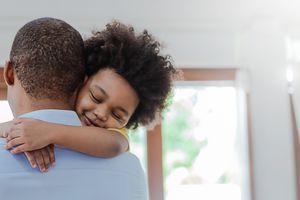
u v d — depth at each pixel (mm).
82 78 784
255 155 2654
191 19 2625
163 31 2707
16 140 686
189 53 2709
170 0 2357
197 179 2746
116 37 906
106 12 2492
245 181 2594
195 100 2764
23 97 720
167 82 939
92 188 709
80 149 720
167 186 2693
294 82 2678
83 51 776
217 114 2773
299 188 2686
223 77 2742
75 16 2520
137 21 2625
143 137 2672
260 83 2707
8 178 661
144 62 901
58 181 688
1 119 2064
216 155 2766
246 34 2732
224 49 2740
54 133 710
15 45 708
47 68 696
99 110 894
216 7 2465
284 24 2752
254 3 2432
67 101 749
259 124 2680
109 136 785
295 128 2729
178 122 2750
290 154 2688
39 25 710
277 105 2707
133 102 926
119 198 733
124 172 756
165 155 2721
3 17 2479
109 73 901
